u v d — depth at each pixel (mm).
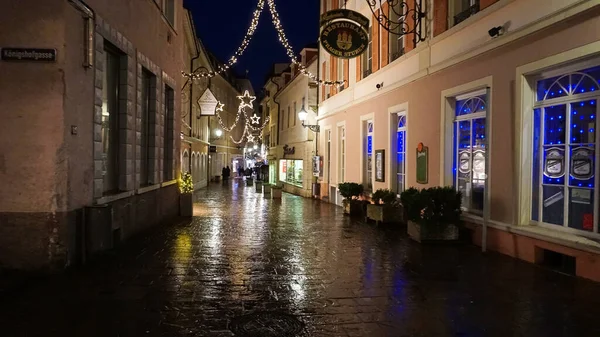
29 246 6555
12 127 6551
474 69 9297
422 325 4777
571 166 7148
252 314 5051
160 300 5492
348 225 12531
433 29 11078
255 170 52031
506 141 8305
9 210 6547
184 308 5211
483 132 9352
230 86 52781
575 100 7059
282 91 31547
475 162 9594
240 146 66562
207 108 19453
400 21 13219
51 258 6586
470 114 9758
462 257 8094
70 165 6848
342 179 19391
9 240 6547
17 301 5375
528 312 5184
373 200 12938
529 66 7688
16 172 6555
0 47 6504
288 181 30703
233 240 9836
